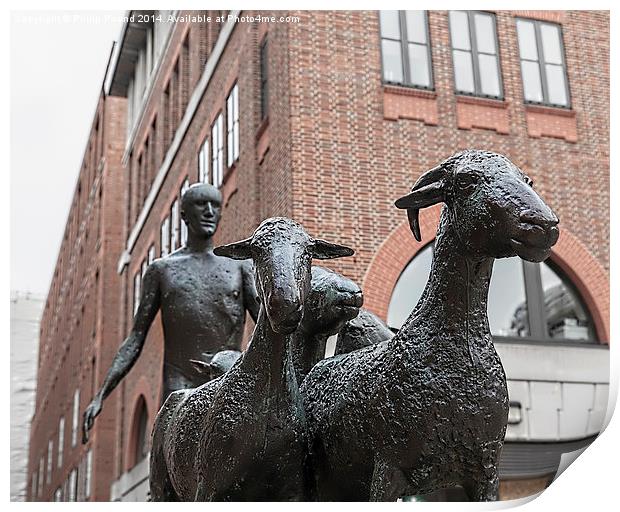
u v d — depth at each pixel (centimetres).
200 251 418
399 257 1122
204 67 1509
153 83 1852
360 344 273
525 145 1261
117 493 1916
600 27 1334
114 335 2027
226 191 1313
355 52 1187
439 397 226
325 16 1185
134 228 1947
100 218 2166
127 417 1905
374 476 233
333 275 274
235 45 1333
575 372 1191
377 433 232
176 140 1617
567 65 1305
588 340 1231
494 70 1273
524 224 212
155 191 1741
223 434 246
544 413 1166
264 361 243
